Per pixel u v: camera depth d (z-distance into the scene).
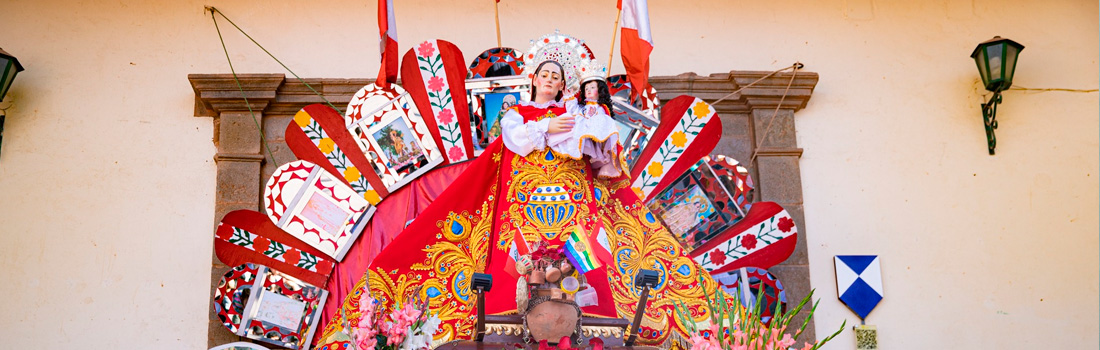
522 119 5.80
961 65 7.59
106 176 6.85
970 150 7.38
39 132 6.90
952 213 7.23
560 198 5.60
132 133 6.96
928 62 7.58
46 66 7.07
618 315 5.60
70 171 6.84
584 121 5.63
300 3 7.41
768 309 6.62
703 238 6.64
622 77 6.86
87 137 6.92
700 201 6.70
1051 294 7.09
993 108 7.39
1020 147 7.42
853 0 7.72
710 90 7.26
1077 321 7.04
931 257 7.12
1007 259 7.15
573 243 5.45
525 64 6.15
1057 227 7.25
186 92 7.09
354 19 7.41
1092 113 7.53
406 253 5.87
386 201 6.59
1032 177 7.35
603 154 5.77
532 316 5.14
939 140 7.39
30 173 6.80
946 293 7.05
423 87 6.75
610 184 6.08
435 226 5.92
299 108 7.05
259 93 6.96
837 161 7.28
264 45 7.27
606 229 5.85
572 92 5.99
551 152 5.72
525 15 7.50
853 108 7.42
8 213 6.70
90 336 6.52
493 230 5.76
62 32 7.16
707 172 6.74
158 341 6.54
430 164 6.62
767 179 7.11
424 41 6.85
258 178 6.84
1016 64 7.57
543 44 6.14
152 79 7.11
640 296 5.54
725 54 7.53
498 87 6.79
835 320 6.93
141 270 6.67
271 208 6.43
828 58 7.55
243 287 6.34
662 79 7.21
